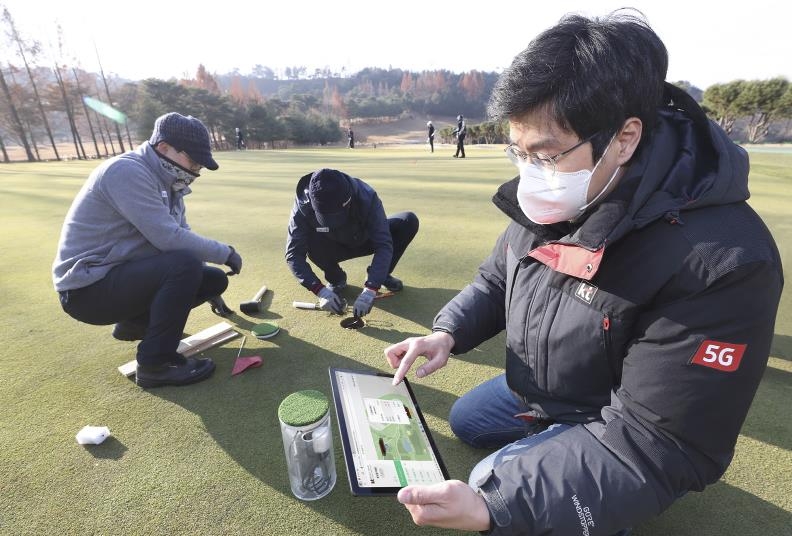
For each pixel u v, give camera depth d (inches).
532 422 57.8
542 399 53.4
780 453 67.8
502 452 51.2
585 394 48.9
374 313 118.3
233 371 90.5
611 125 36.4
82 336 107.2
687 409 37.5
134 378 90.0
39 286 140.3
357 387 64.2
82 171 580.4
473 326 63.5
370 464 52.4
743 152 39.9
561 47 35.4
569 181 40.6
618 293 41.6
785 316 108.4
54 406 81.5
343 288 135.0
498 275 64.9
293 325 112.0
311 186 102.9
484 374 90.6
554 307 48.3
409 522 58.5
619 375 45.8
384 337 105.7
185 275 83.7
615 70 34.0
